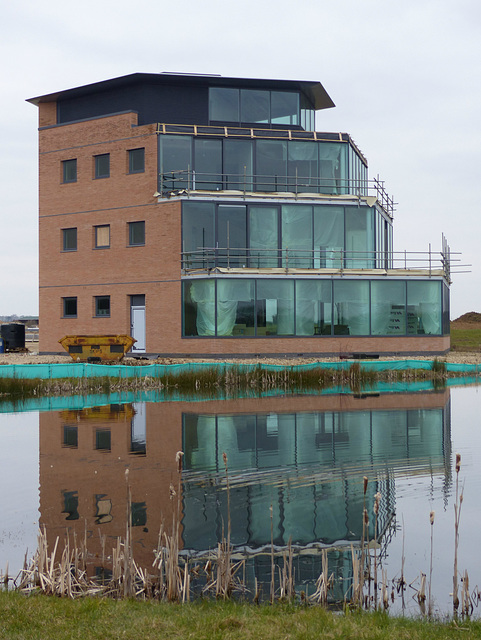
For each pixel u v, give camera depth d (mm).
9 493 12336
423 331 38906
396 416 20984
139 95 40594
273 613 7074
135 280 39781
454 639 6344
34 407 23422
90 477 13492
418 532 10391
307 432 18344
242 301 37500
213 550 9602
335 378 31641
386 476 13547
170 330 38656
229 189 39125
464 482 13078
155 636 6340
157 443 16906
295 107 41344
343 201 39438
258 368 30797
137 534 10188
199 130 39125
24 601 7238
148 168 39219
